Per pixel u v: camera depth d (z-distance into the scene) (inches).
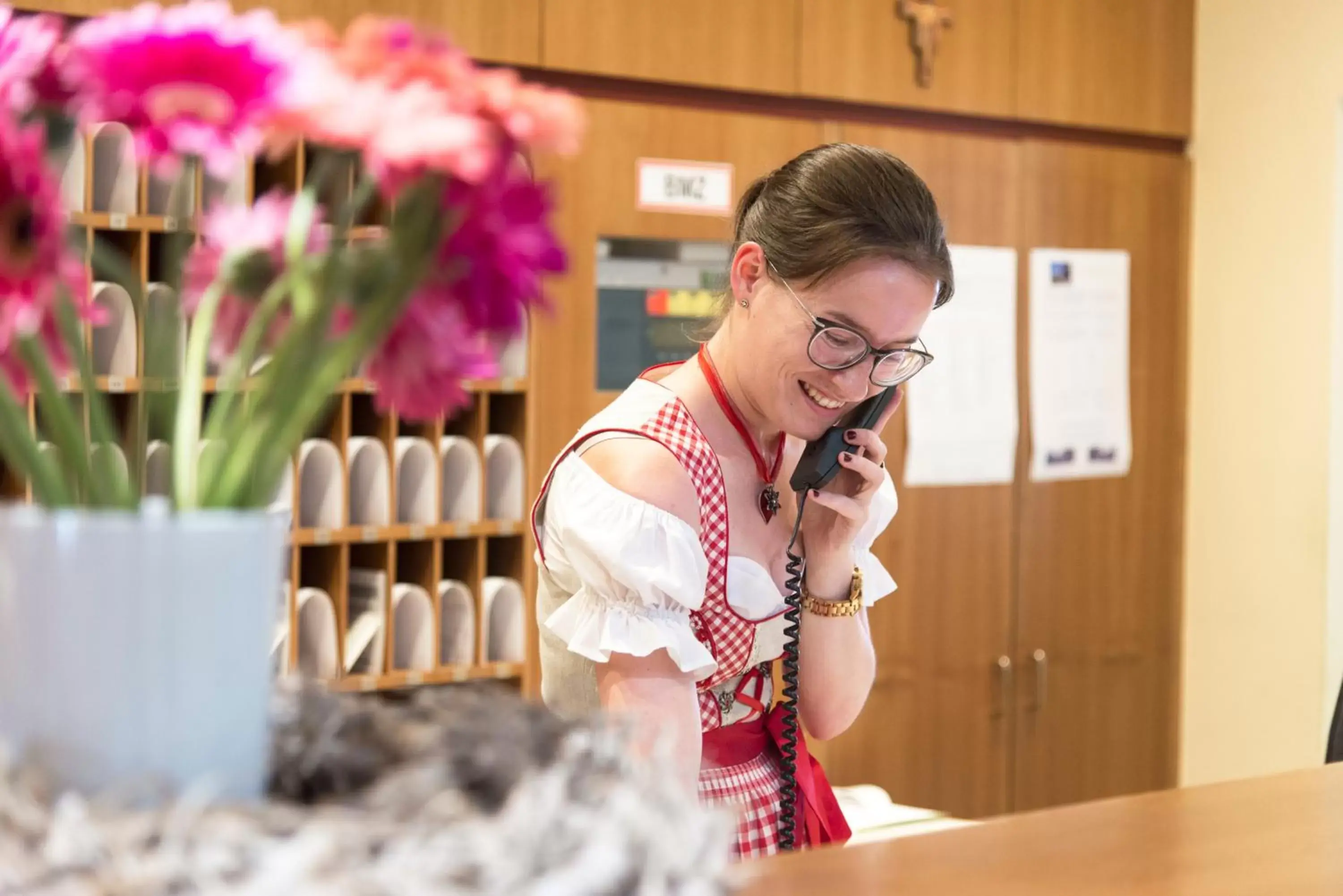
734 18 121.8
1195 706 154.4
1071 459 145.5
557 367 115.0
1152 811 49.6
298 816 24.6
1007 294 139.9
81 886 22.3
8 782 24.4
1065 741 146.7
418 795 25.4
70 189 93.4
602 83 117.2
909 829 106.7
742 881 27.1
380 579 107.6
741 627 61.6
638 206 118.4
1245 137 147.5
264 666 27.4
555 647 62.9
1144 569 151.8
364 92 25.9
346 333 28.0
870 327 57.3
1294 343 143.9
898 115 133.1
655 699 56.3
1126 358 148.9
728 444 62.4
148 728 25.8
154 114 24.9
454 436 114.8
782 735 65.2
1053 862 43.5
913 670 136.3
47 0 93.7
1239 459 149.6
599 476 57.9
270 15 27.4
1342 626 142.6
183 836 23.3
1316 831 47.4
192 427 27.0
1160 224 150.9
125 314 96.3
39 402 28.2
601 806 25.1
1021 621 142.9
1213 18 149.6
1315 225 141.6
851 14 128.1
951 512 137.9
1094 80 143.8
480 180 26.8
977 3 135.3
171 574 25.8
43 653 25.5
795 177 59.1
